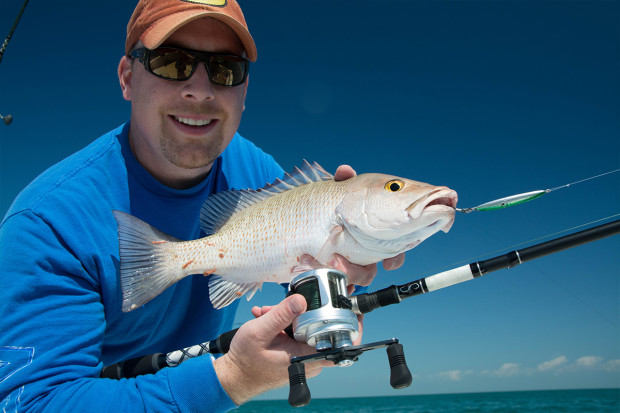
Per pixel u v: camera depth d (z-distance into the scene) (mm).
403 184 538
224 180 679
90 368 481
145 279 539
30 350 452
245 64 583
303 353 449
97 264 527
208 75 549
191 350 513
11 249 486
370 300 492
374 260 539
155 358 515
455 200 535
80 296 500
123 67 616
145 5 552
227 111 570
